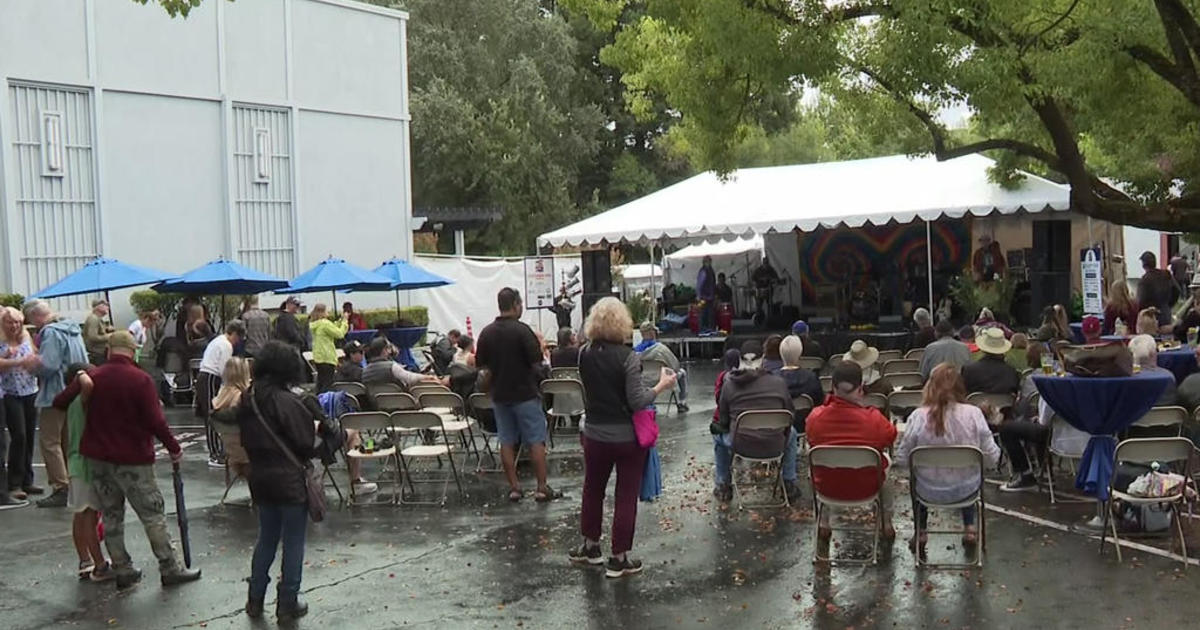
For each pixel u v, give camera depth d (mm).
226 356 12109
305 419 6691
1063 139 12227
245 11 21750
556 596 7062
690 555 7941
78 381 7328
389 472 11461
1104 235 23344
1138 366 8891
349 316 20766
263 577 6797
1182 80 11344
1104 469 8258
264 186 22234
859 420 7637
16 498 10164
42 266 18359
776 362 11539
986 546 7906
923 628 6242
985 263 22641
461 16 43469
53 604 7125
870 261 25734
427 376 12938
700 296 24906
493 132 41094
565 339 13641
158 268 20234
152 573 7832
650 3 13203
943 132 15172
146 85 19938
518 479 10922
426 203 42688
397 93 25312
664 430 14078
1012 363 11938
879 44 12312
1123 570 7211
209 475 11594
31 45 18125
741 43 12086
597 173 49062
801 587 7094
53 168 18484
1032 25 11680
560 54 44344
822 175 23812
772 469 11047
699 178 25797
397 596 7152
